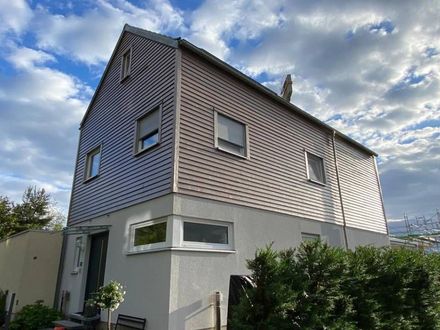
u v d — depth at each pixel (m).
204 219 7.24
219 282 7.03
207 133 8.03
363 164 14.89
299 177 10.59
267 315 4.06
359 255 5.68
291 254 4.71
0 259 13.26
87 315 8.21
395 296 5.75
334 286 4.53
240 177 8.48
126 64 10.78
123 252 7.93
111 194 9.32
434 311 6.37
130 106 9.58
